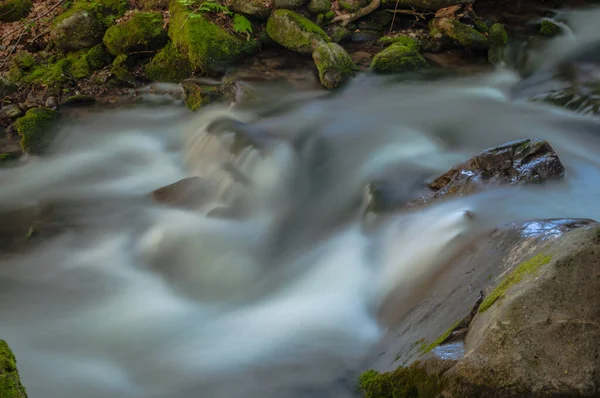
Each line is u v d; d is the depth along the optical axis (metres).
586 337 2.53
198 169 6.75
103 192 6.53
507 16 9.86
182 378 3.89
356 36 9.41
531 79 8.55
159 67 8.61
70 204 6.30
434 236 4.34
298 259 5.16
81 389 3.81
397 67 8.65
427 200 5.06
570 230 3.11
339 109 7.84
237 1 9.22
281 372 3.82
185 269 5.21
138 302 4.81
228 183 6.08
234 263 5.20
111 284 5.06
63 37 8.95
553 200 4.64
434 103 7.97
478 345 2.69
